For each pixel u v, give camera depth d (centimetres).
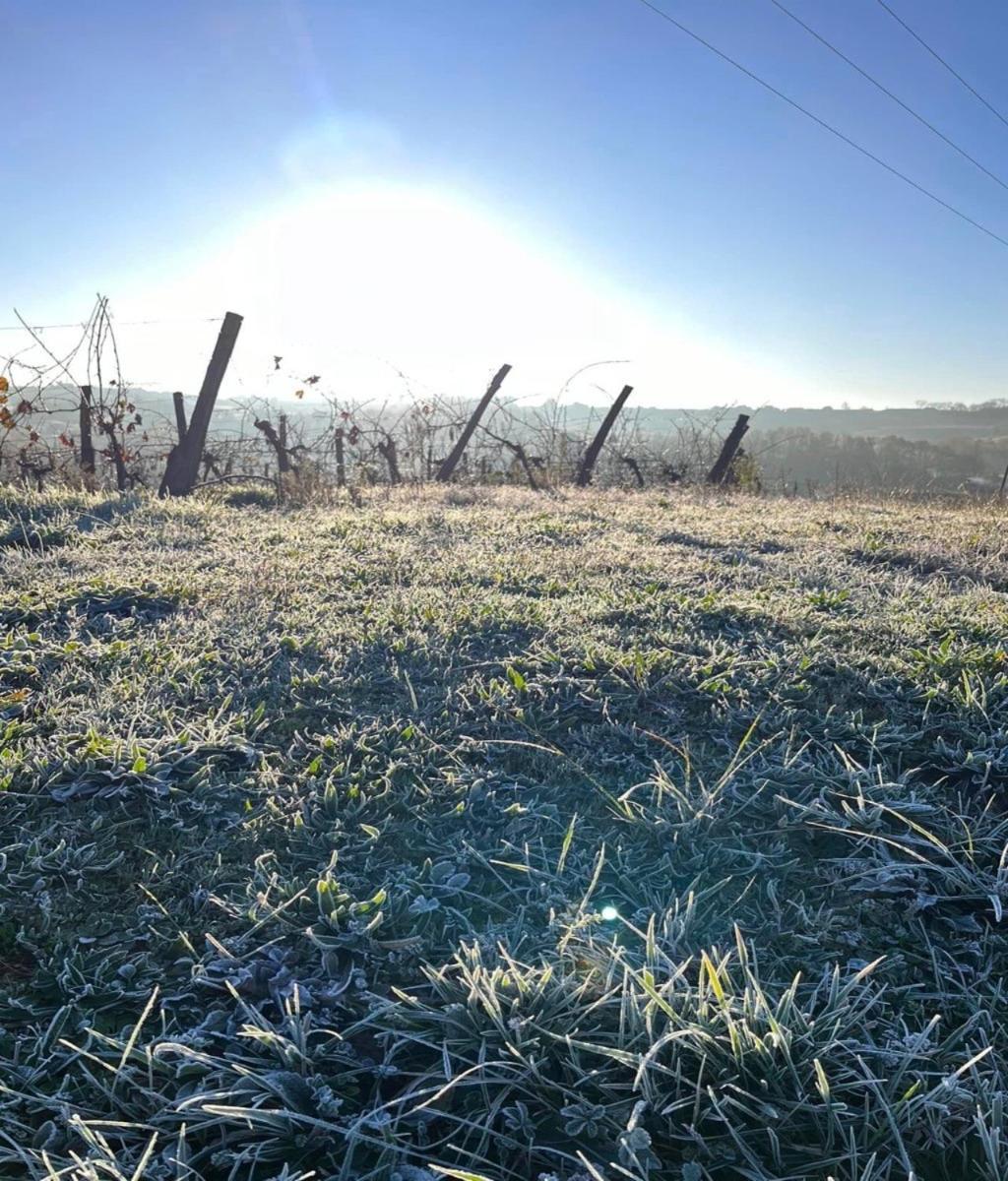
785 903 268
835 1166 189
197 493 1020
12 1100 196
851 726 354
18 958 237
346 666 412
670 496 1308
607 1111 195
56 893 258
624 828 301
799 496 1485
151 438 1327
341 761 329
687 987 219
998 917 252
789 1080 202
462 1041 211
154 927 247
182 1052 201
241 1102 197
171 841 282
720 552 717
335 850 272
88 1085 203
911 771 320
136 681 384
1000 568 674
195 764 319
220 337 1028
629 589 552
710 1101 198
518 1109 196
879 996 230
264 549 658
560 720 366
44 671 399
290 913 250
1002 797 320
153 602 501
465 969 225
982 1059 213
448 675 407
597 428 1806
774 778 323
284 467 1207
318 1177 186
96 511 822
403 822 300
